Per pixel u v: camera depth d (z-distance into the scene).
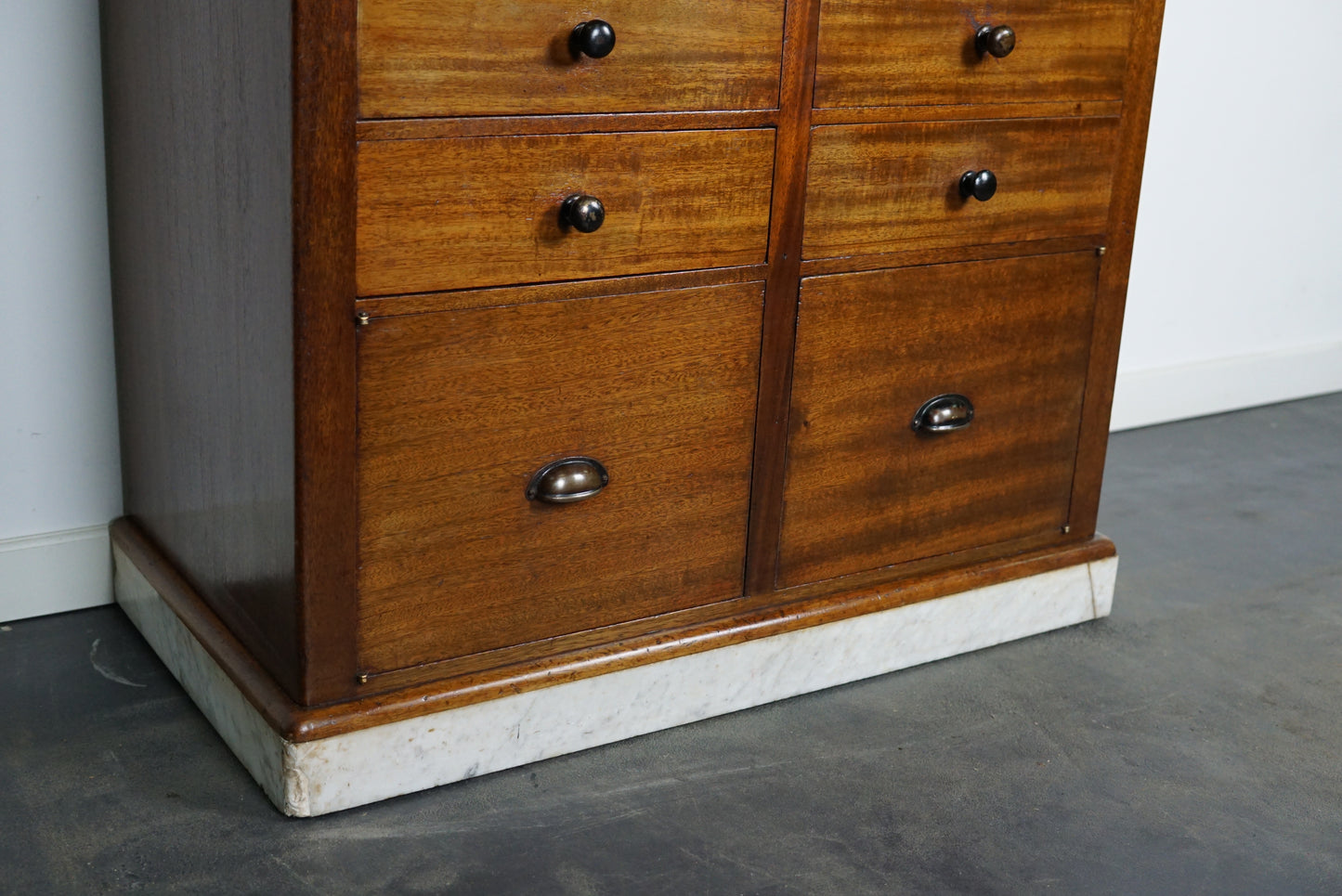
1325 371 2.98
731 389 1.48
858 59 1.45
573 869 1.30
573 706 1.47
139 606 1.69
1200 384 2.79
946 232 1.58
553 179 1.29
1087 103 1.64
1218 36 2.56
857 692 1.67
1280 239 2.81
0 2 1.55
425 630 1.37
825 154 1.46
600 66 1.29
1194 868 1.35
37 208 1.63
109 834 1.32
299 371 1.21
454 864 1.30
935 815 1.42
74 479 1.74
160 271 1.49
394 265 1.23
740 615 1.57
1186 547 2.15
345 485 1.27
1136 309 2.67
